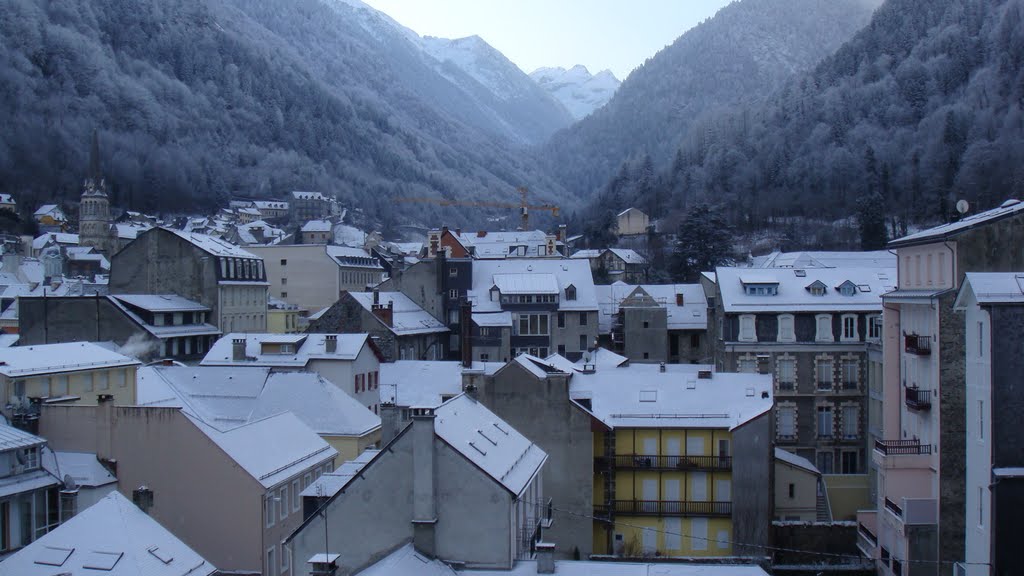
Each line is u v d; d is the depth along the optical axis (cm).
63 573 3666
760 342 8362
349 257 18175
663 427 6062
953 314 5378
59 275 18362
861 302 8456
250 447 5381
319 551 3888
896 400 6431
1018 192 18225
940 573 5309
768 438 5906
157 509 5138
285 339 8725
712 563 4288
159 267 12106
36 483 4659
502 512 3788
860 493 7931
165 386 7300
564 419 5791
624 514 6047
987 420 4831
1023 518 4672
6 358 6178
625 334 11375
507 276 12206
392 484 3869
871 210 19275
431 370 9400
